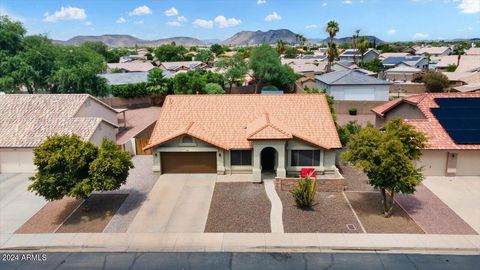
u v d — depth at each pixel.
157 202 23.77
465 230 19.72
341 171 29.11
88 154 21.88
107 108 41.50
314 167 27.81
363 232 19.70
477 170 27.25
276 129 26.16
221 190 25.48
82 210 22.81
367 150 20.33
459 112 29.25
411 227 20.12
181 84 60.38
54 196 21.02
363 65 96.44
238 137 28.47
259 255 17.84
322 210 22.34
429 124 28.42
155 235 19.77
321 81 59.19
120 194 25.03
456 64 86.50
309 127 28.73
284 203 23.36
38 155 21.19
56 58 54.41
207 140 27.25
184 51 167.25
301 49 175.12
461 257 17.48
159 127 29.62
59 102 34.69
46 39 59.00
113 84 62.00
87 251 18.47
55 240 19.41
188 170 28.77
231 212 22.20
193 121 29.94
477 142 26.84
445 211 21.95
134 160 32.62
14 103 34.28
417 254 17.77
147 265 17.17
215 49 186.12
